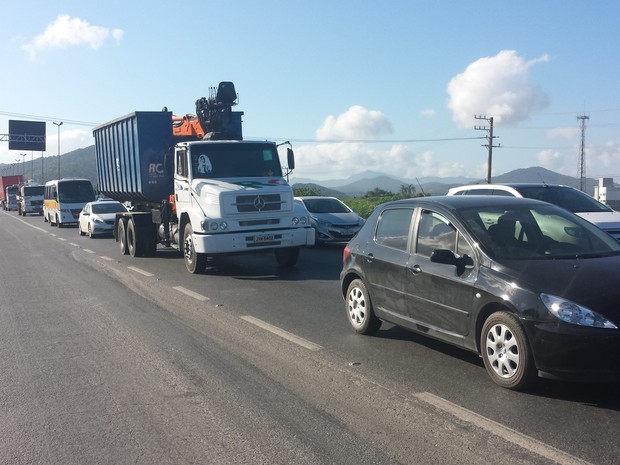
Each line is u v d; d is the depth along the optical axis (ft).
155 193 53.01
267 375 20.22
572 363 16.15
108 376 20.68
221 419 16.60
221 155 43.96
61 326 28.53
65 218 110.93
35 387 19.81
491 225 20.22
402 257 22.31
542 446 14.16
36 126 209.15
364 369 20.40
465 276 19.29
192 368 21.21
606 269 17.74
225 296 34.55
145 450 14.85
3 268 51.29
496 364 18.19
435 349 22.74
